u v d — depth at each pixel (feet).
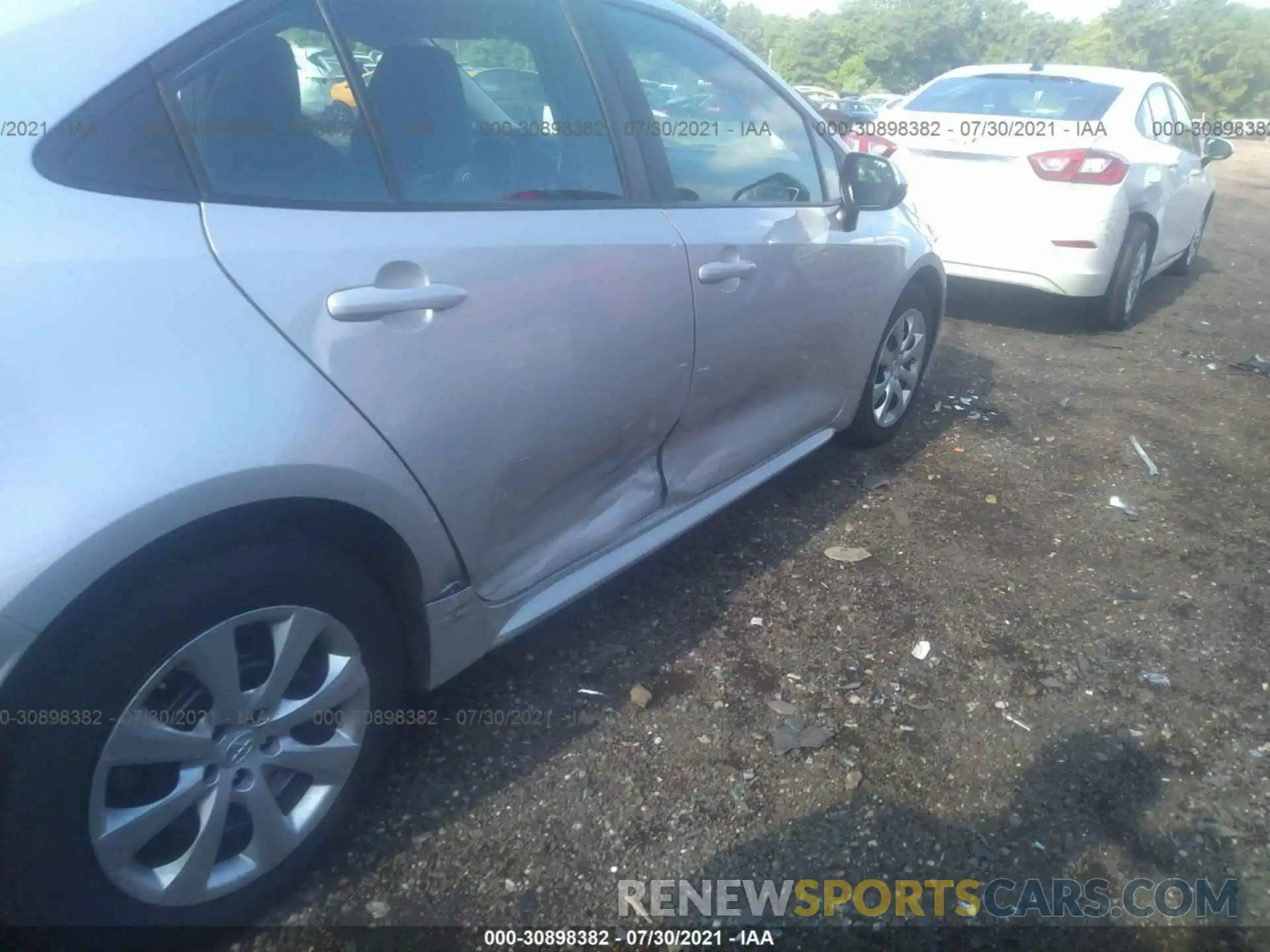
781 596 10.85
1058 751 8.74
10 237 5.20
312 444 5.97
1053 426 16.25
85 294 5.28
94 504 5.06
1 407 4.93
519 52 8.27
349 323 6.28
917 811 8.00
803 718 8.97
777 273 10.28
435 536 7.06
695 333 9.18
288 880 6.70
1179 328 23.12
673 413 9.38
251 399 5.71
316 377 6.05
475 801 7.77
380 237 6.60
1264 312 25.16
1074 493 13.82
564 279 7.70
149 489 5.22
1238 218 43.29
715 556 11.61
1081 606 11.00
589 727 8.66
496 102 8.04
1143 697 9.52
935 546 12.13
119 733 5.39
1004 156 20.31
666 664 9.60
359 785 7.08
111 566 5.16
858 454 14.71
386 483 6.49
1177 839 7.86
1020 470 14.46
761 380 10.75
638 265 8.40
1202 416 17.11
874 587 11.15
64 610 5.06
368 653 6.77
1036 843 7.76
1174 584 11.55
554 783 8.02
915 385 15.01
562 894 7.06
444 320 6.82
